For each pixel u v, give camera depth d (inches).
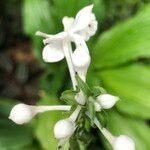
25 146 5.1
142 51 4.9
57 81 5.3
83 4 5.1
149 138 4.8
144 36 4.9
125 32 5.1
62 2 5.1
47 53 3.2
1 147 5.0
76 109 2.9
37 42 5.4
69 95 2.9
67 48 3.1
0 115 5.3
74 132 3.0
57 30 5.2
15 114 3.0
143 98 4.9
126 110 4.9
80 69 3.0
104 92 2.9
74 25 3.1
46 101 5.2
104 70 5.2
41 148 5.1
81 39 3.0
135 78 5.0
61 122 2.8
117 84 5.1
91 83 4.9
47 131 4.8
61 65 5.3
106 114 2.9
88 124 3.0
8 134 5.1
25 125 5.3
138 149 4.8
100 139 5.2
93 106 2.8
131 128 4.9
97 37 5.4
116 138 2.9
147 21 5.0
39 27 5.3
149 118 4.8
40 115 4.9
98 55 5.1
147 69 5.1
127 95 4.9
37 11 5.4
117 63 5.0
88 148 5.3
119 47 5.0
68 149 3.1
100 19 5.3
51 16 5.3
